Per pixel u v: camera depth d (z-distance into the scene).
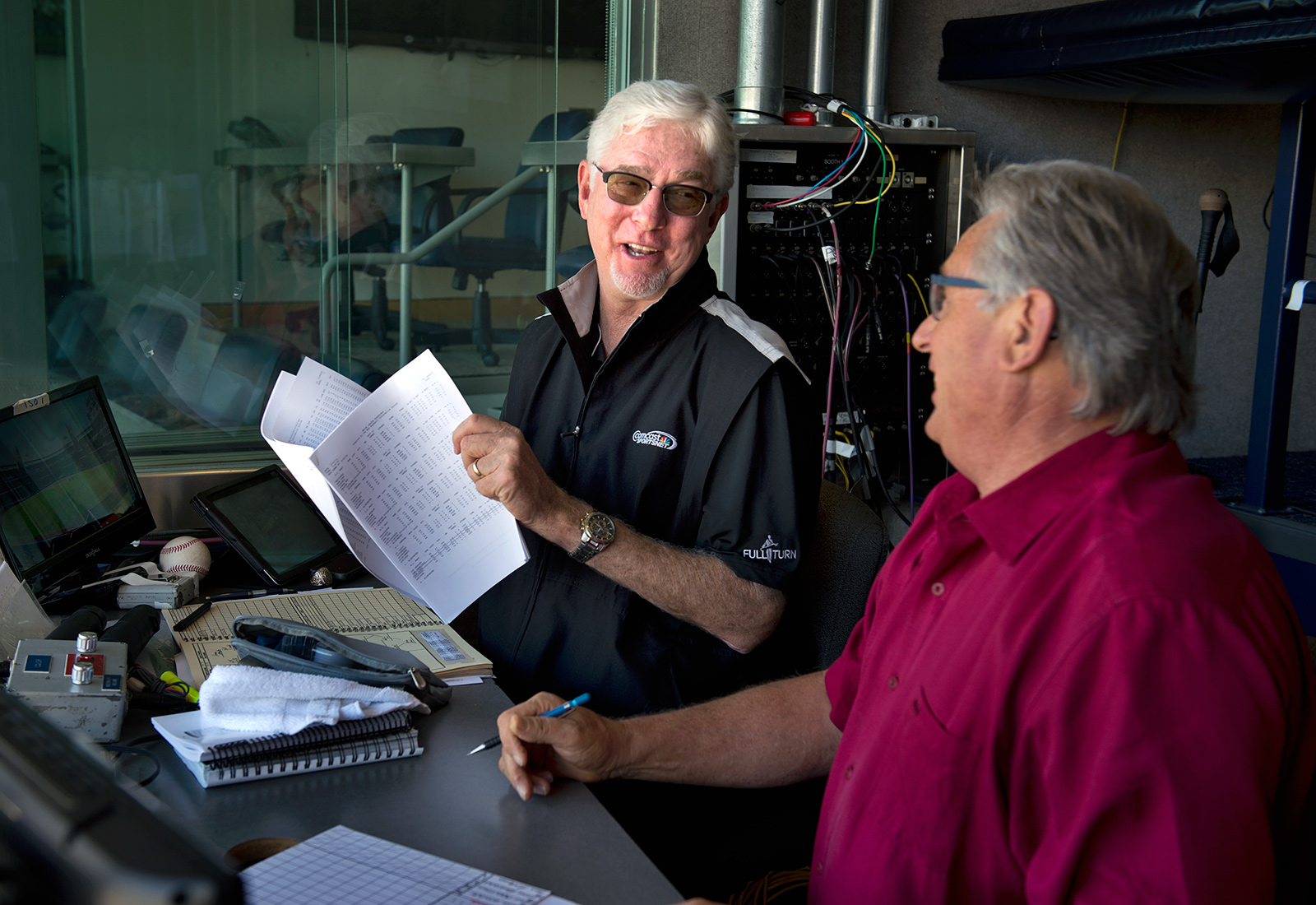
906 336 2.77
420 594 1.36
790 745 1.17
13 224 2.04
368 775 1.06
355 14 2.29
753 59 2.69
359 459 1.32
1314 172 2.76
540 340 1.72
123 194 2.15
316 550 1.79
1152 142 3.62
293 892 0.82
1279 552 2.79
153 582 1.56
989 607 0.81
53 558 1.50
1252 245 3.90
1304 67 2.35
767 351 1.54
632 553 1.41
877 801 0.88
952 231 2.83
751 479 1.50
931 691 0.84
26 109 2.03
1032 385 0.79
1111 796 0.69
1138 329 0.76
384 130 2.37
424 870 0.86
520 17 2.47
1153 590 0.70
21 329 2.09
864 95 3.01
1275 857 0.74
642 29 2.69
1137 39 2.45
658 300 1.56
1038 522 0.79
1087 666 0.72
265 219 2.28
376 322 2.44
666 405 1.56
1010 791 0.78
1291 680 0.71
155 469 2.12
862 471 2.77
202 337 2.26
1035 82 3.02
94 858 0.44
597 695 1.52
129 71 2.12
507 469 1.31
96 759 0.53
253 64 2.21
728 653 1.57
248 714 1.05
